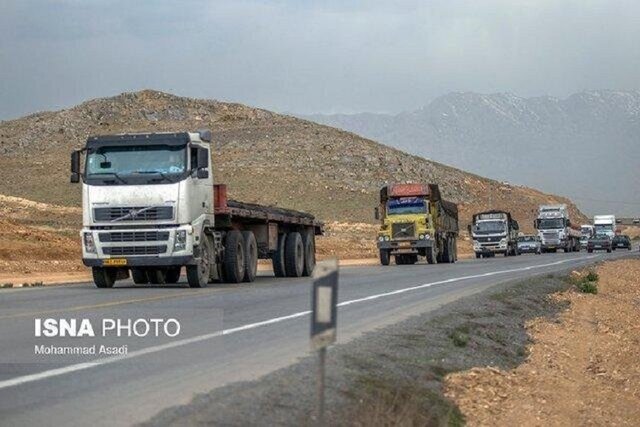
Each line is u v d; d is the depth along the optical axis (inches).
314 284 506.3
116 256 1423.5
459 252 4722.0
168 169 1422.2
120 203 1419.8
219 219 1565.0
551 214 4795.8
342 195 7116.1
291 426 522.0
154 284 1622.8
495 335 1040.8
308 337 854.5
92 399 563.8
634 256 3826.3
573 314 1432.1
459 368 807.7
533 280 1780.3
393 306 1195.9
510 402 745.6
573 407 787.4
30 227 3083.2
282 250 1852.9
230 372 660.7
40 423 504.1
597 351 1109.1
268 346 794.2
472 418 673.0
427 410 644.7
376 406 592.4
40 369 666.8
